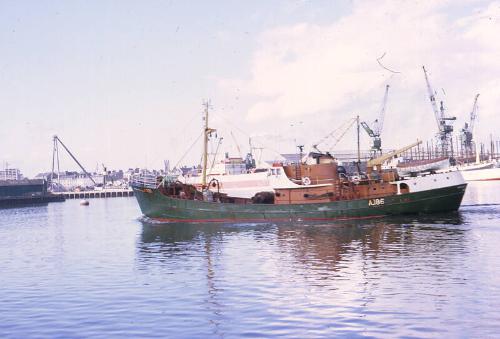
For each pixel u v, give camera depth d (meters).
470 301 25.73
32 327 24.39
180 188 78.31
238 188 113.94
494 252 39.16
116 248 51.94
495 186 164.50
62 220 102.62
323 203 68.12
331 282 31.23
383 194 70.69
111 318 25.44
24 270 41.31
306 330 22.44
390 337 21.16
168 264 40.41
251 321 24.02
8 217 122.38
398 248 43.06
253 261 39.81
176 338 22.09
